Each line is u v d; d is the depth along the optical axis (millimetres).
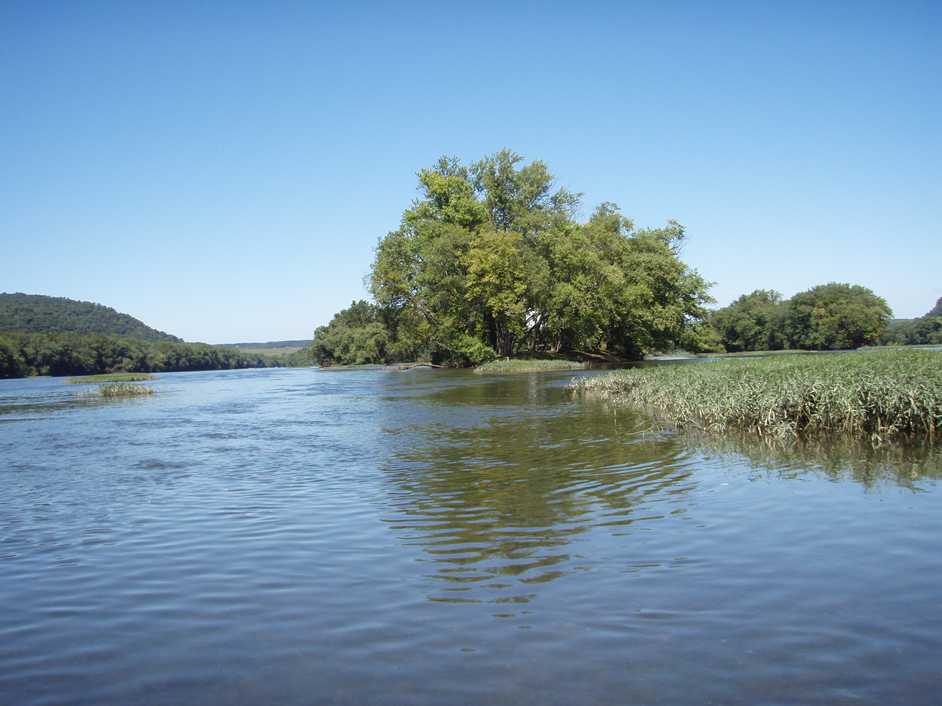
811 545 7934
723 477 11969
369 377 59281
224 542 8977
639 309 62406
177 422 25672
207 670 5305
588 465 13547
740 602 6293
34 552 8844
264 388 48562
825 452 14117
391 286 63781
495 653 5391
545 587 6844
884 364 18375
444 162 66938
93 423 26141
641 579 6980
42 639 6027
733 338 111562
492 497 11039
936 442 14734
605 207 70500
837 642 5414
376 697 4770
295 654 5516
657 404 23219
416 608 6406
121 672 5336
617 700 4617
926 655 5160
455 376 52750
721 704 4539
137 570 7922
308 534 9211
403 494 11539
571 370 53906
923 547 7715
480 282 58750
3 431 24031
